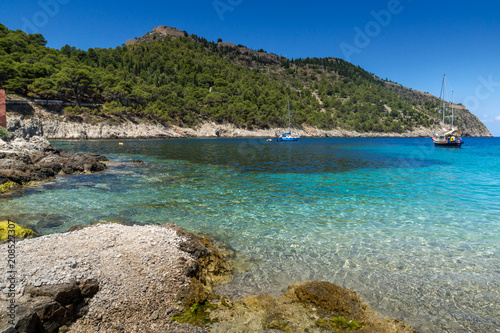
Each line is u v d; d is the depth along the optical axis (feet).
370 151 176.04
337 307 18.33
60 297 15.69
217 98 492.54
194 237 27.58
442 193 54.75
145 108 361.92
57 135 257.34
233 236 32.17
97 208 41.57
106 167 82.58
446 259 26.40
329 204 46.34
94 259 20.34
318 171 84.89
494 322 17.76
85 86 318.24
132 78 514.27
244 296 20.42
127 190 54.44
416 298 20.26
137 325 15.83
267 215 40.16
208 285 21.66
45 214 37.73
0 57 286.87
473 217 39.37
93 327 15.43
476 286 21.80
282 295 19.94
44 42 440.04
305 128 542.98
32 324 13.67
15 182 54.65
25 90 271.90
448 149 198.29
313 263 25.68
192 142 264.31
